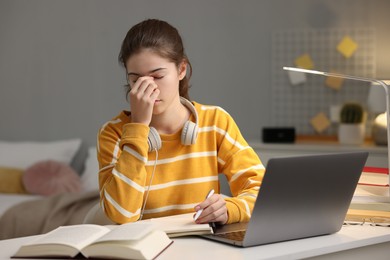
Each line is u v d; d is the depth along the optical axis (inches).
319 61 184.5
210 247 59.8
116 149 76.6
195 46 193.3
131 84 74.0
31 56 210.5
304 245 61.5
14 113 213.6
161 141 76.7
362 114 173.9
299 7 185.0
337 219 66.7
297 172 60.2
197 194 78.7
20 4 211.3
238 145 80.7
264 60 188.2
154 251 56.1
